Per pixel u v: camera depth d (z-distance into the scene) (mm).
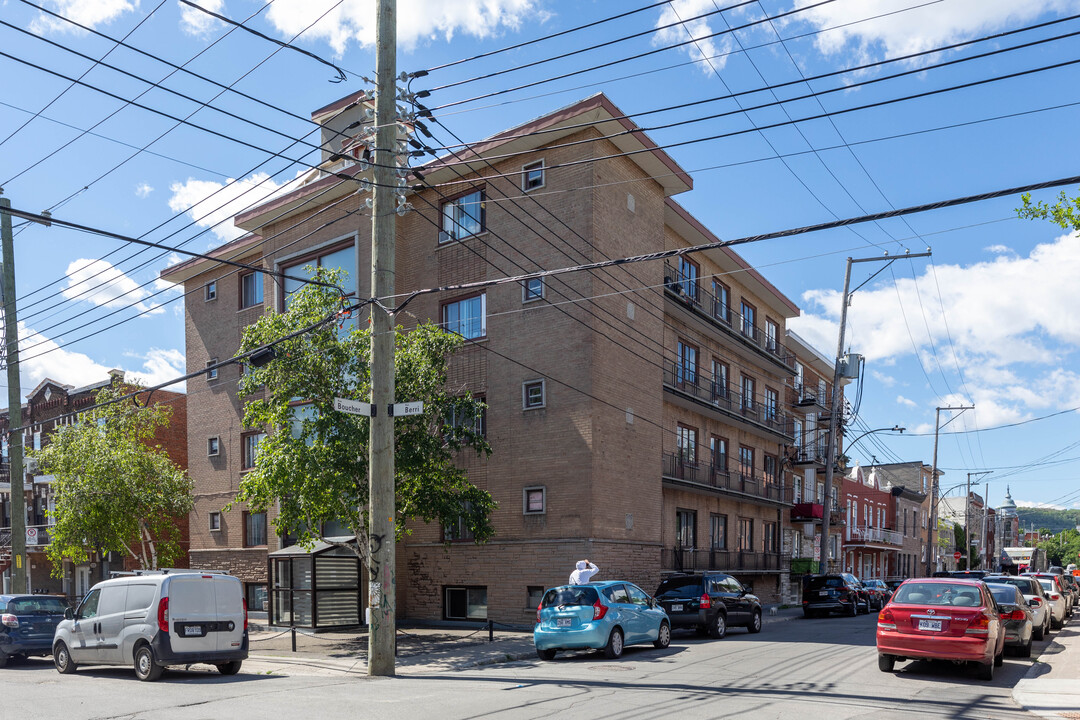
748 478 37906
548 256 25672
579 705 11312
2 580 43062
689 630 23094
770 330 41812
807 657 17062
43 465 29219
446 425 21406
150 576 15297
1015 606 16922
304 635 23047
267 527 31281
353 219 29000
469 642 20406
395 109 16031
